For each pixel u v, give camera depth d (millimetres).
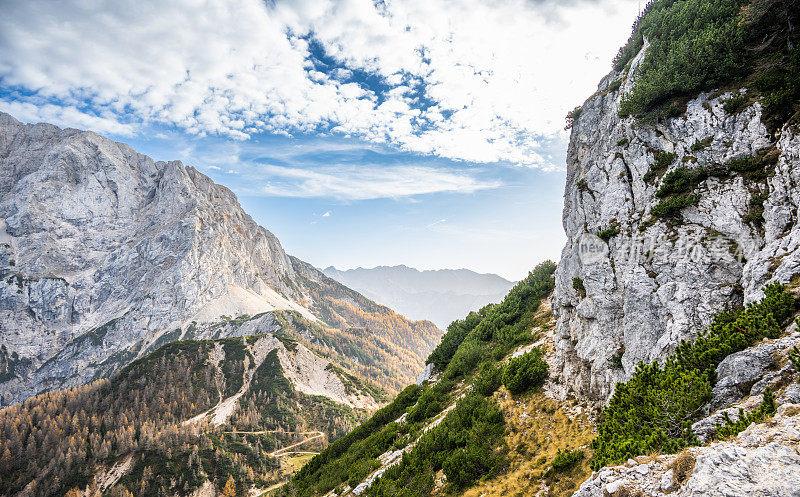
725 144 21781
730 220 19625
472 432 27562
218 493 134875
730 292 18031
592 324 25219
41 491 130375
